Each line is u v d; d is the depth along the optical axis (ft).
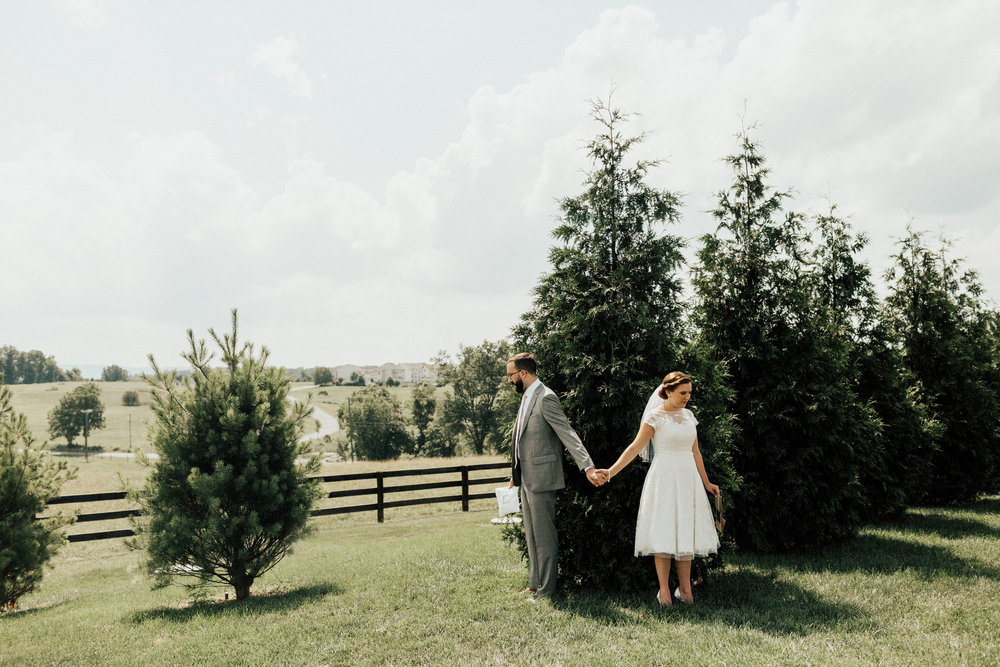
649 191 19.86
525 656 12.84
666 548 15.60
